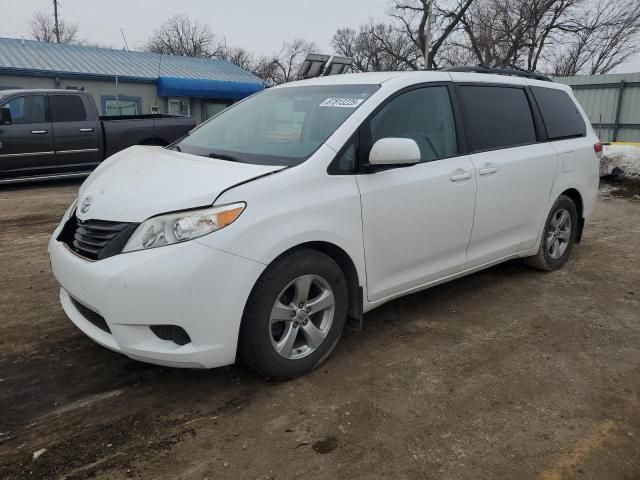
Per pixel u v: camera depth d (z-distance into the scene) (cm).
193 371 331
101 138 1114
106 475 243
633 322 416
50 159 1060
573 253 603
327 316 330
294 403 299
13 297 446
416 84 383
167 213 276
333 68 898
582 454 260
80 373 329
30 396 304
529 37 3106
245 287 282
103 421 282
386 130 356
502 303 450
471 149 412
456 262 411
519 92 474
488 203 420
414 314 424
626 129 1778
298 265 303
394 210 351
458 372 335
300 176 309
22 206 858
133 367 336
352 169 334
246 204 284
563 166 497
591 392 316
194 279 269
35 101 1044
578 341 382
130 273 268
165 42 5000
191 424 280
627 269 546
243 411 291
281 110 389
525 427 281
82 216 310
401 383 321
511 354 360
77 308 323
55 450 258
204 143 388
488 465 252
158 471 246
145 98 2256
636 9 3238
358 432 274
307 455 257
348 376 328
